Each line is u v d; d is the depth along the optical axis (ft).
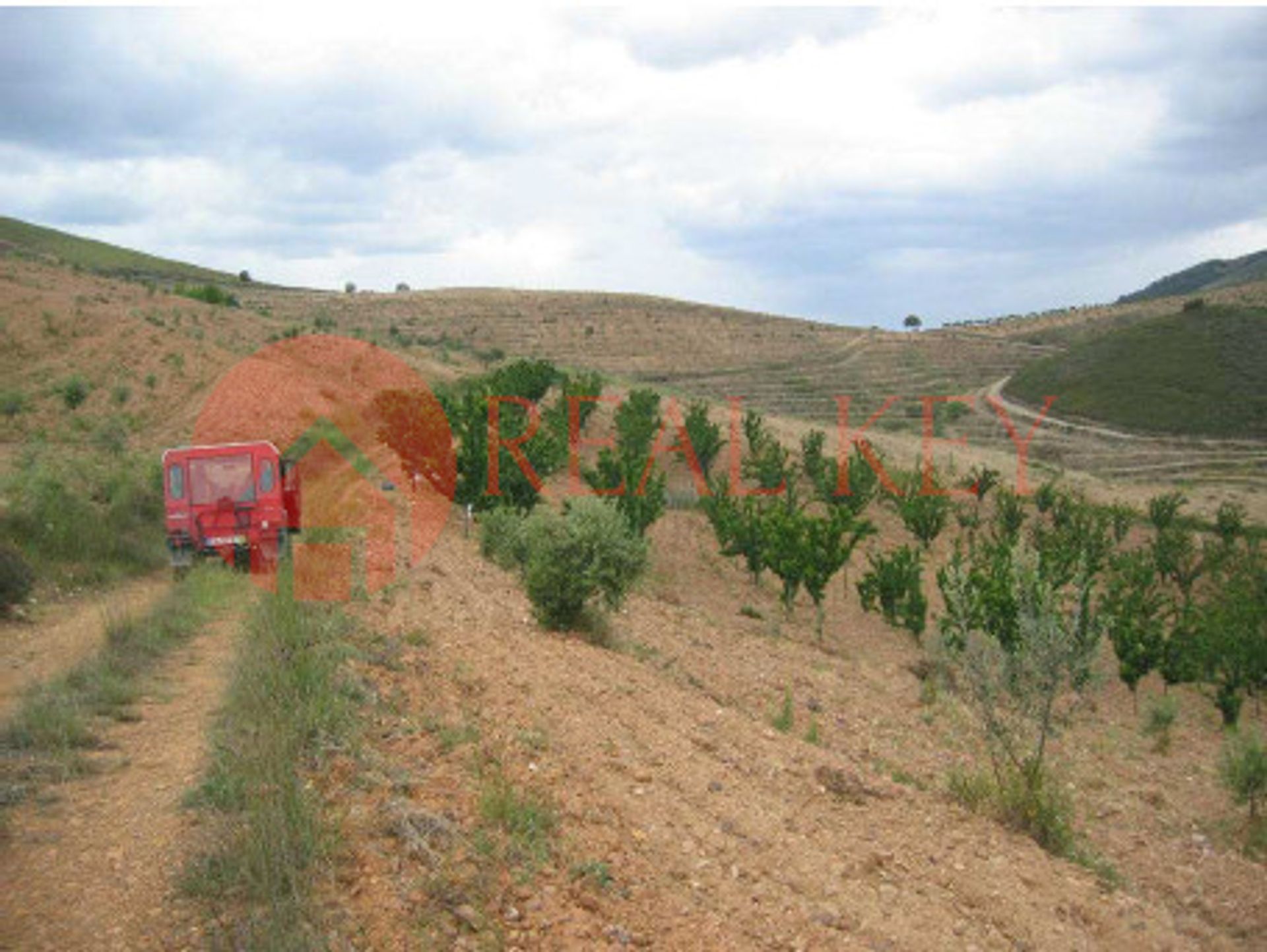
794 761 31.63
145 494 66.69
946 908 21.43
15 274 193.16
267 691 22.88
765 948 17.25
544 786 22.08
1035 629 31.83
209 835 16.39
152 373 136.26
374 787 19.26
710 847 21.63
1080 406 341.00
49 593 43.45
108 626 32.81
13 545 44.55
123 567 51.49
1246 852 38.37
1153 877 31.53
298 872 15.30
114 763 20.71
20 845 16.48
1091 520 151.64
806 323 570.87
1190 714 74.79
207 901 14.64
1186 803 44.68
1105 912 24.11
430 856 16.84
